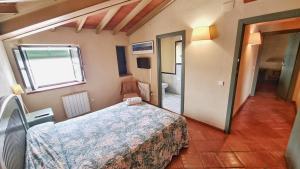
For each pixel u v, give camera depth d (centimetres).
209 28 242
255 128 278
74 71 354
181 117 217
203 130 278
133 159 149
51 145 146
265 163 196
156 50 363
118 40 412
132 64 449
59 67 331
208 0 240
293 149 179
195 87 297
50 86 319
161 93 394
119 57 447
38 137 157
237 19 214
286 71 405
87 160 136
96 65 378
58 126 202
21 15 164
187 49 292
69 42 323
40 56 299
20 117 157
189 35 283
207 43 258
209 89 274
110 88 417
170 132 194
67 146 158
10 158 95
